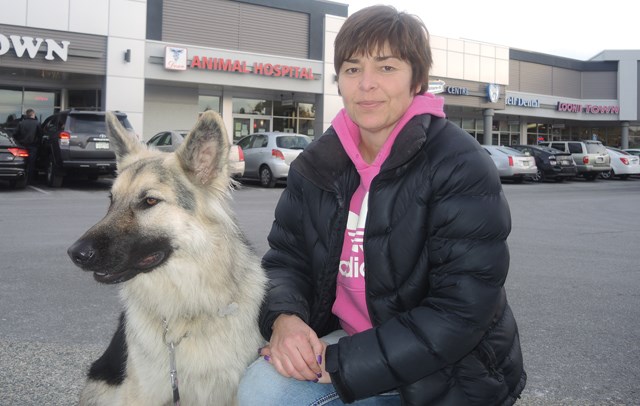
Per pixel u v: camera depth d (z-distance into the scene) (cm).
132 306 276
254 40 2322
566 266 690
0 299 495
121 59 1975
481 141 3594
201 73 2175
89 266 253
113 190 287
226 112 2477
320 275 244
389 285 219
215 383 266
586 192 1873
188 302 263
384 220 215
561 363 379
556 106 3669
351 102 235
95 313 464
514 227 1039
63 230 835
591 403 320
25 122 1527
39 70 1894
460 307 200
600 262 717
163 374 264
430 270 213
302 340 217
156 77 2088
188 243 268
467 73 3091
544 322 466
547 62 3666
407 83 232
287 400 215
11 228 846
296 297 245
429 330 200
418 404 208
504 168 2228
